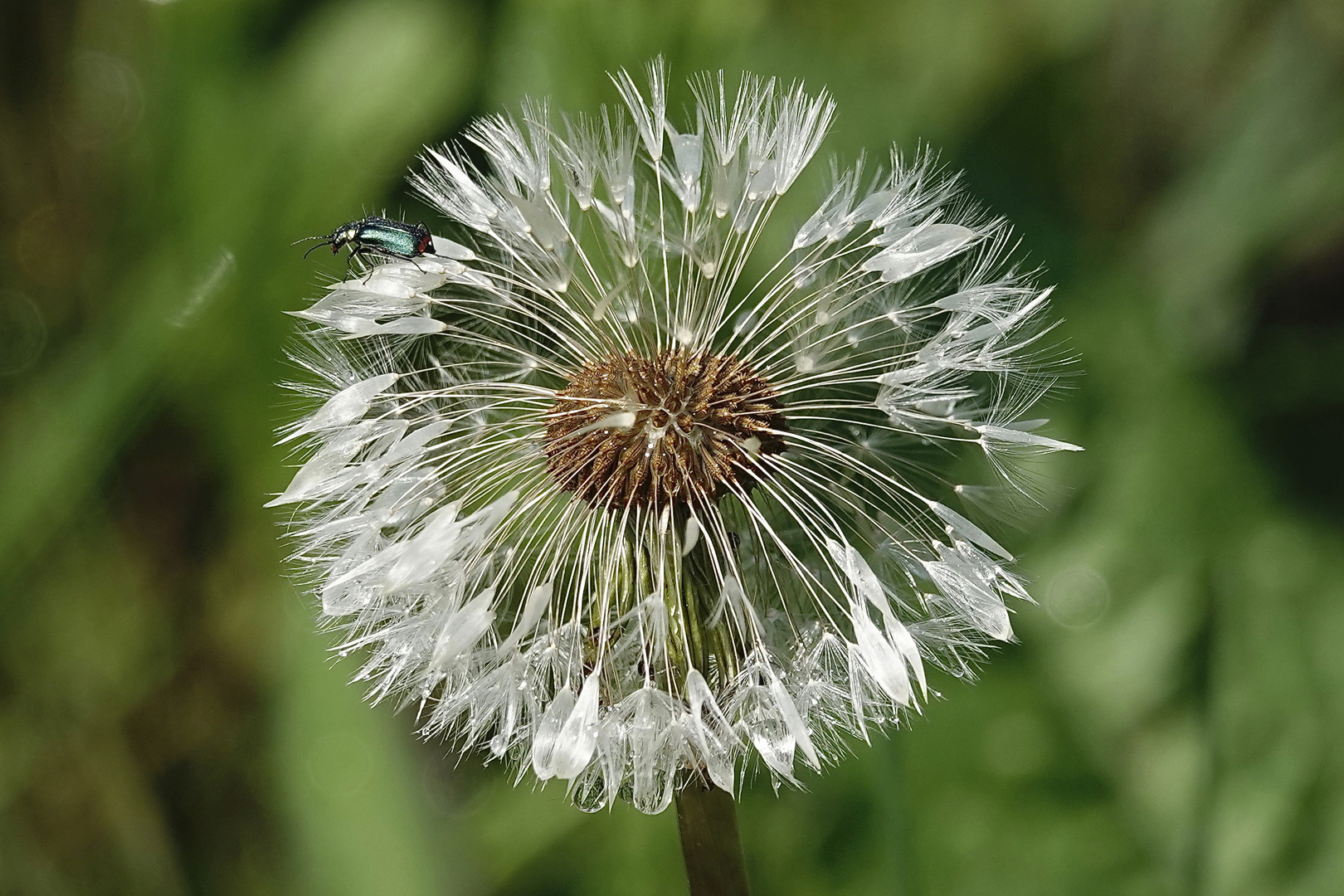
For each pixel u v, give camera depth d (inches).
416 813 8.6
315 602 7.5
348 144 9.3
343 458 7.5
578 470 7.5
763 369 7.7
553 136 7.6
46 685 9.3
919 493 7.7
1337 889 8.9
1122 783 9.0
